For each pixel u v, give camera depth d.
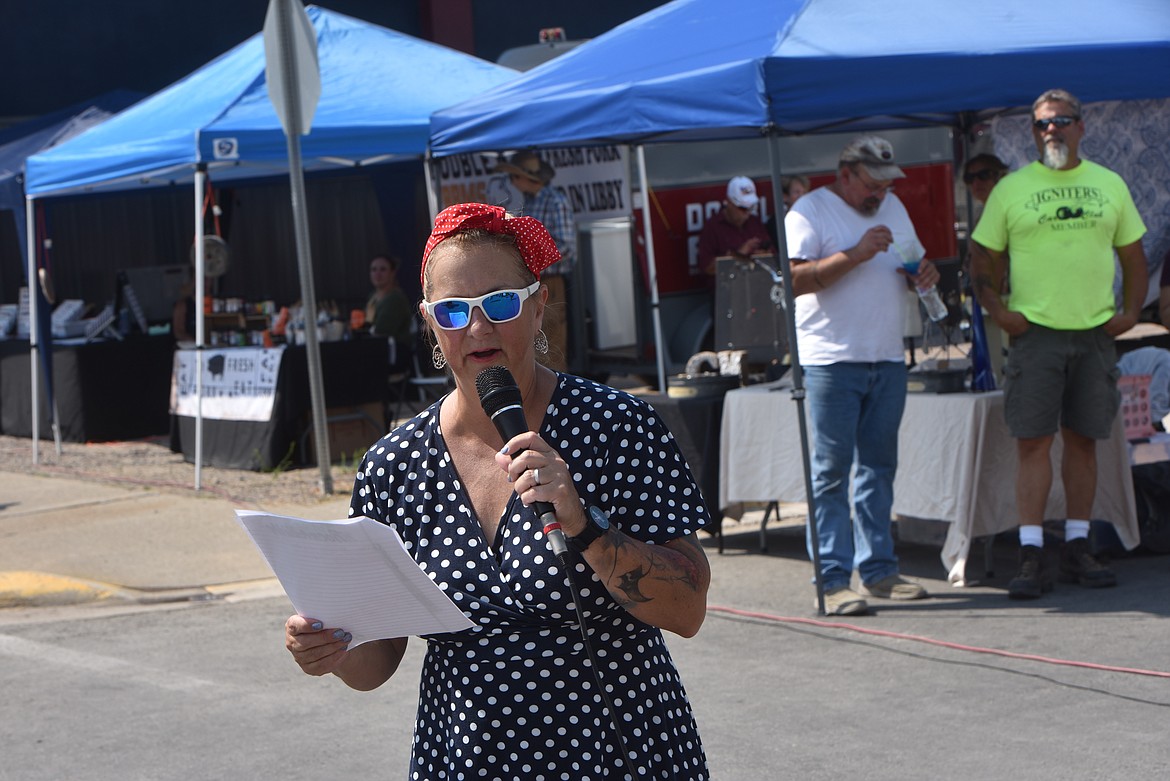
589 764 2.10
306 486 10.04
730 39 6.54
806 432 6.22
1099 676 5.21
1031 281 6.08
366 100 10.73
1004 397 6.31
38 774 4.69
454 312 2.09
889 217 6.22
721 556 7.63
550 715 2.10
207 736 5.02
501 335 2.10
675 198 11.88
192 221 17.06
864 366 6.20
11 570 7.71
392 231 14.02
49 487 10.44
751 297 10.64
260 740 4.96
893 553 6.84
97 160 10.67
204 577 7.59
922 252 6.27
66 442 12.87
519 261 2.15
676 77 6.31
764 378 10.16
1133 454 6.92
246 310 12.05
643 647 2.16
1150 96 6.39
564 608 2.09
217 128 9.84
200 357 10.00
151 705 5.42
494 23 20.38
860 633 5.97
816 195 6.20
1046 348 6.10
